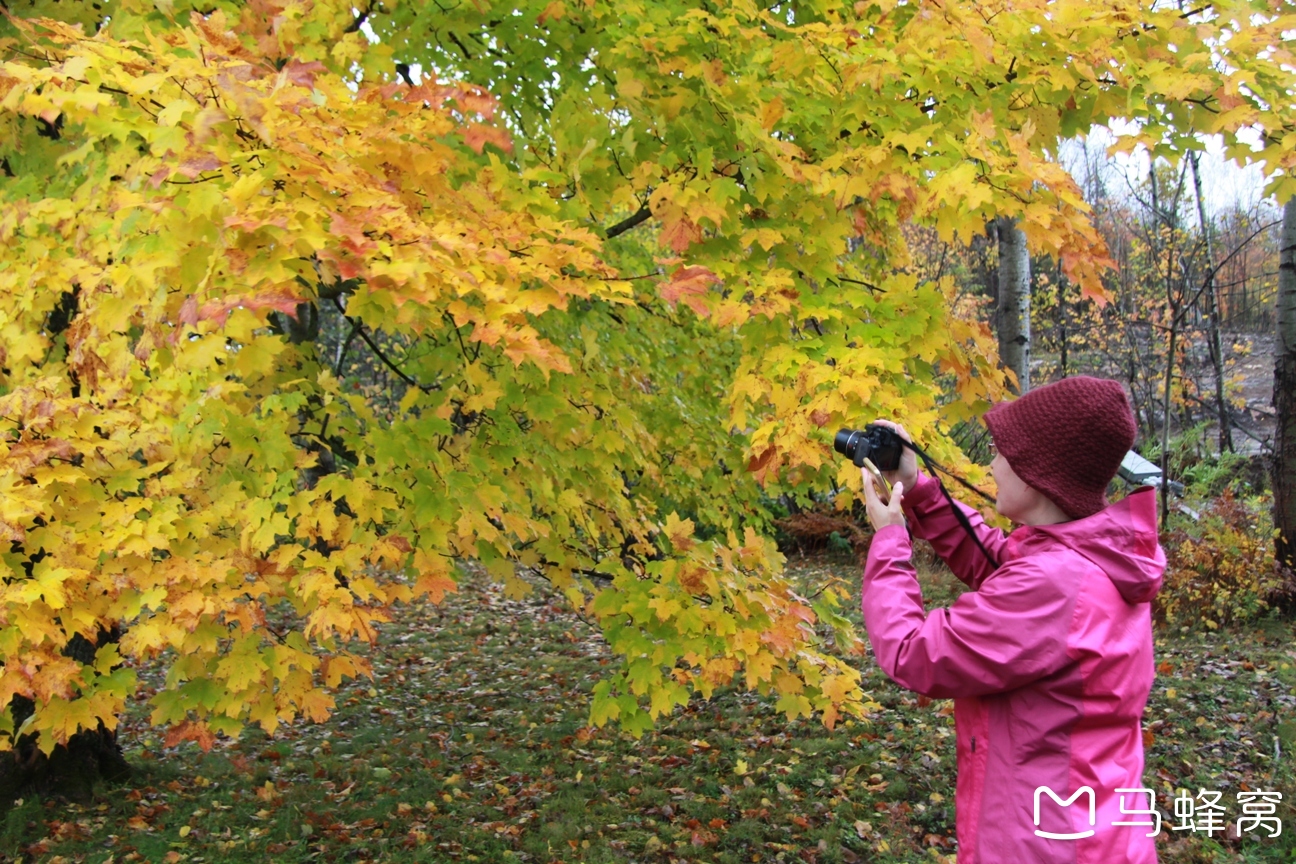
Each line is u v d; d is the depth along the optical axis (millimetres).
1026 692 1433
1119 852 1388
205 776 6191
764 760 6180
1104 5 2570
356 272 1748
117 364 2332
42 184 2742
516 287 2148
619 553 3736
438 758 6547
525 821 5488
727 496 4734
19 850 5023
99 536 2125
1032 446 1560
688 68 2676
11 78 1921
